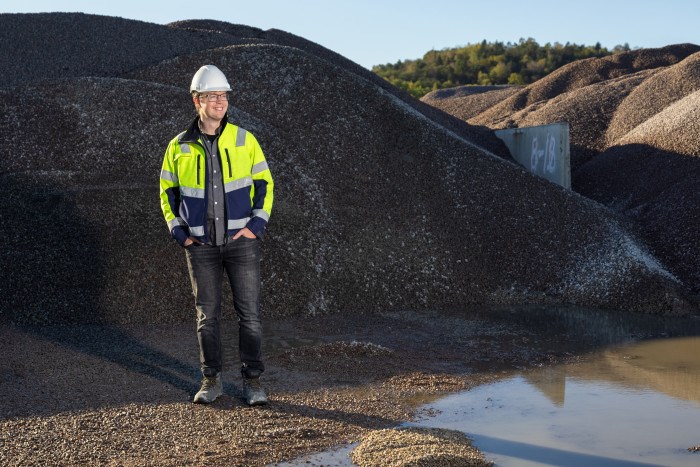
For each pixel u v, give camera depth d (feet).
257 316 14.85
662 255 29.25
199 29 43.68
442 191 29.63
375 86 33.65
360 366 17.76
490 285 26.73
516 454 12.53
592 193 38.93
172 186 14.65
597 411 14.82
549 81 62.44
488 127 52.03
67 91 29.43
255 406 14.75
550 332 21.98
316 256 25.07
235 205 14.37
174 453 12.28
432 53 263.08
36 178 25.20
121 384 15.98
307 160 29.14
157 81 33.45
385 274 25.67
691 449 12.75
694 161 34.86
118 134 27.73
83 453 12.22
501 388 16.38
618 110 46.96
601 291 26.23
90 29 40.57
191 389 15.75
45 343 19.12
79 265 22.52
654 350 19.88
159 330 20.98
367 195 28.55
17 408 14.32
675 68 47.24
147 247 23.25
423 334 21.44
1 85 35.45
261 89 32.73
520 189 30.25
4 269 22.16
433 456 11.89
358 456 12.19
